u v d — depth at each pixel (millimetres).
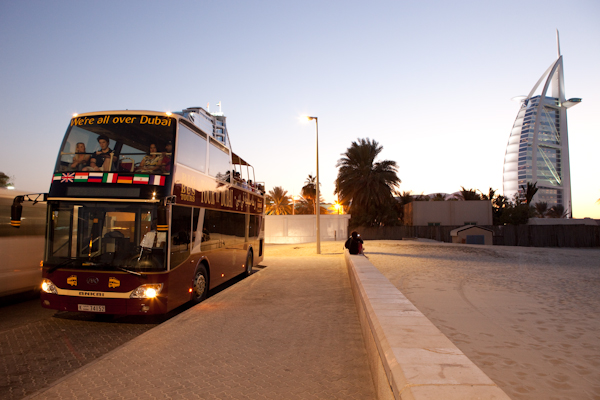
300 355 5148
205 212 9484
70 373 4637
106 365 4820
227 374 4492
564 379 4551
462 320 7695
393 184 47281
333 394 3879
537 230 44812
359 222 48000
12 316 8242
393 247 30531
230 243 11867
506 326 7207
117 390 4078
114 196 7082
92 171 7270
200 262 9156
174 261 7504
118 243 7047
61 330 7148
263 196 17250
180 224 7871
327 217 46625
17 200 7004
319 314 7625
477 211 51969
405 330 3676
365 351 5285
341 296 9680
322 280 12672
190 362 4914
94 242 7086
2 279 8758
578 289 11828
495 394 2082
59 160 7500
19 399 4211
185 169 8164
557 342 6145
